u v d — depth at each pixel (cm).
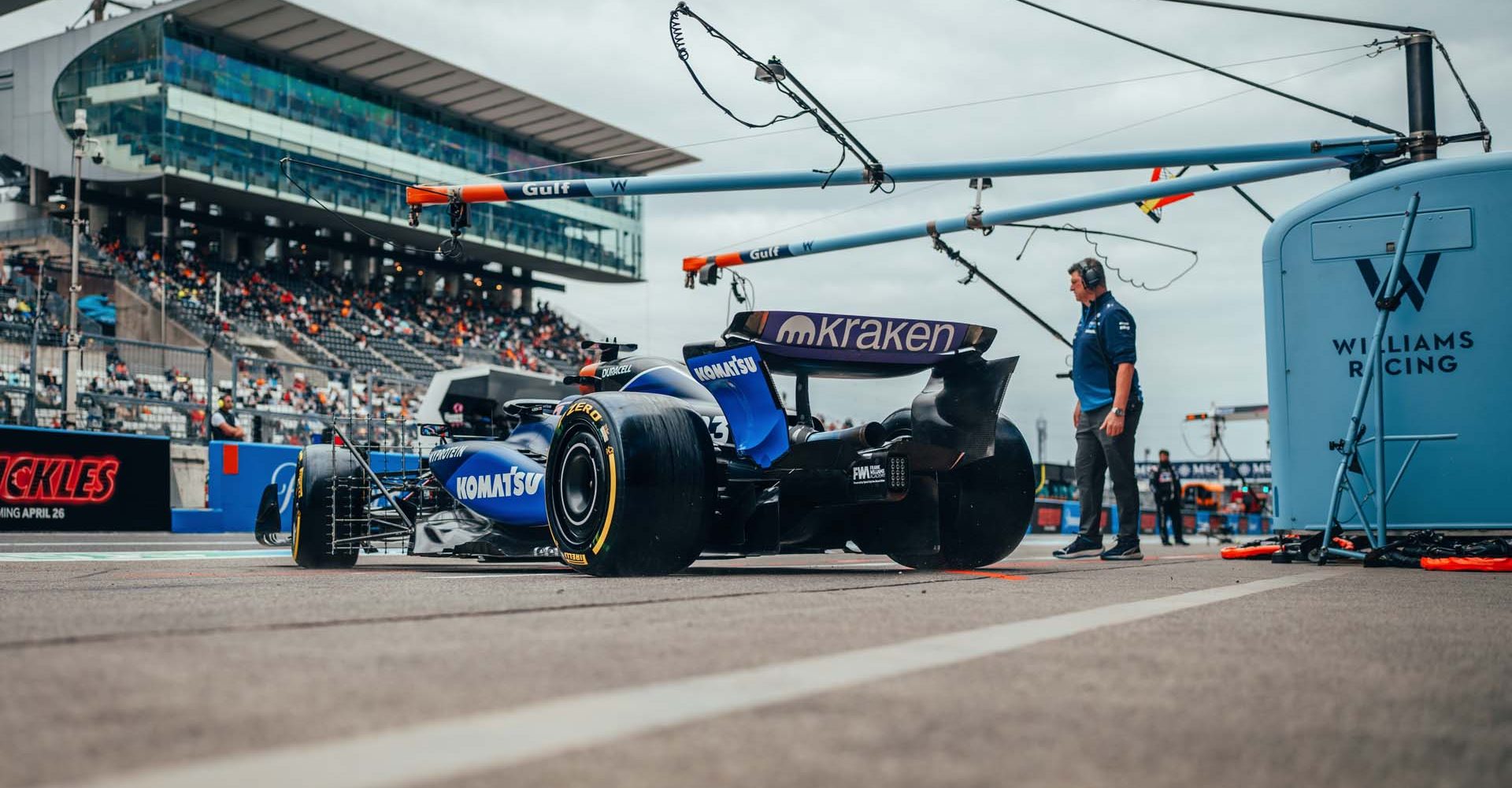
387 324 4081
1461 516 623
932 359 524
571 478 500
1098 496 742
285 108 4047
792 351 505
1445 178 633
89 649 214
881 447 493
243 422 1647
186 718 151
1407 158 866
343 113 4231
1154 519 2911
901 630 257
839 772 126
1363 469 640
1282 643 243
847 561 751
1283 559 654
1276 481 679
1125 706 169
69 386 1462
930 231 1208
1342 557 622
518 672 192
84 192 3834
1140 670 203
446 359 4053
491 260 4931
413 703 164
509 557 582
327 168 1109
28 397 1386
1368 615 306
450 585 417
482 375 1066
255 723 148
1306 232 669
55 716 151
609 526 470
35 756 129
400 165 4422
